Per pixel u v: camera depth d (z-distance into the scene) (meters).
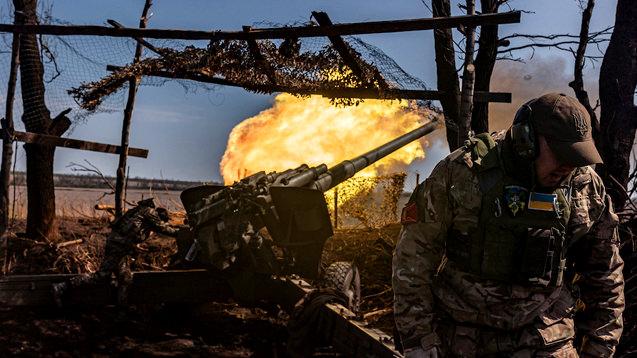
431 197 2.14
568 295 2.31
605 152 5.46
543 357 2.20
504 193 2.11
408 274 2.14
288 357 5.20
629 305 4.20
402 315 2.15
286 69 6.33
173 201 10.78
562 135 1.98
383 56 6.05
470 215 2.14
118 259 5.99
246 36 5.83
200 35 5.96
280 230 6.03
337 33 5.56
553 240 2.12
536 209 2.11
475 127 6.80
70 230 8.86
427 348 2.14
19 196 9.97
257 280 6.00
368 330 4.18
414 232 2.15
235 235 5.75
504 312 2.20
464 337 2.24
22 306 5.82
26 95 7.78
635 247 4.33
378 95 6.32
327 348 5.23
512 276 2.14
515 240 2.11
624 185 5.46
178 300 6.07
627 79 5.50
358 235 9.53
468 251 2.17
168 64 6.64
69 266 7.30
